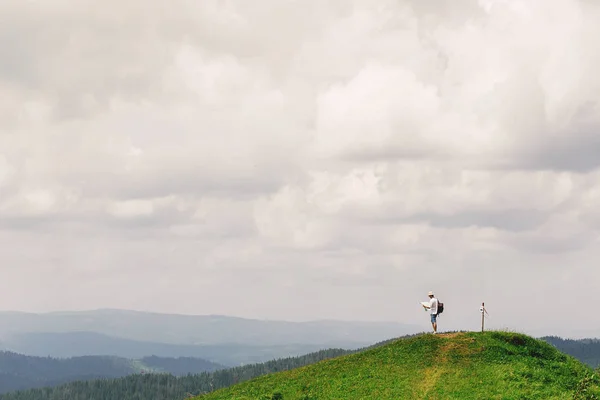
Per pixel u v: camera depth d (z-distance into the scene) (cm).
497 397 4475
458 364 5184
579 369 5275
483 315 5944
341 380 5347
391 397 4772
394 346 5916
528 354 5450
